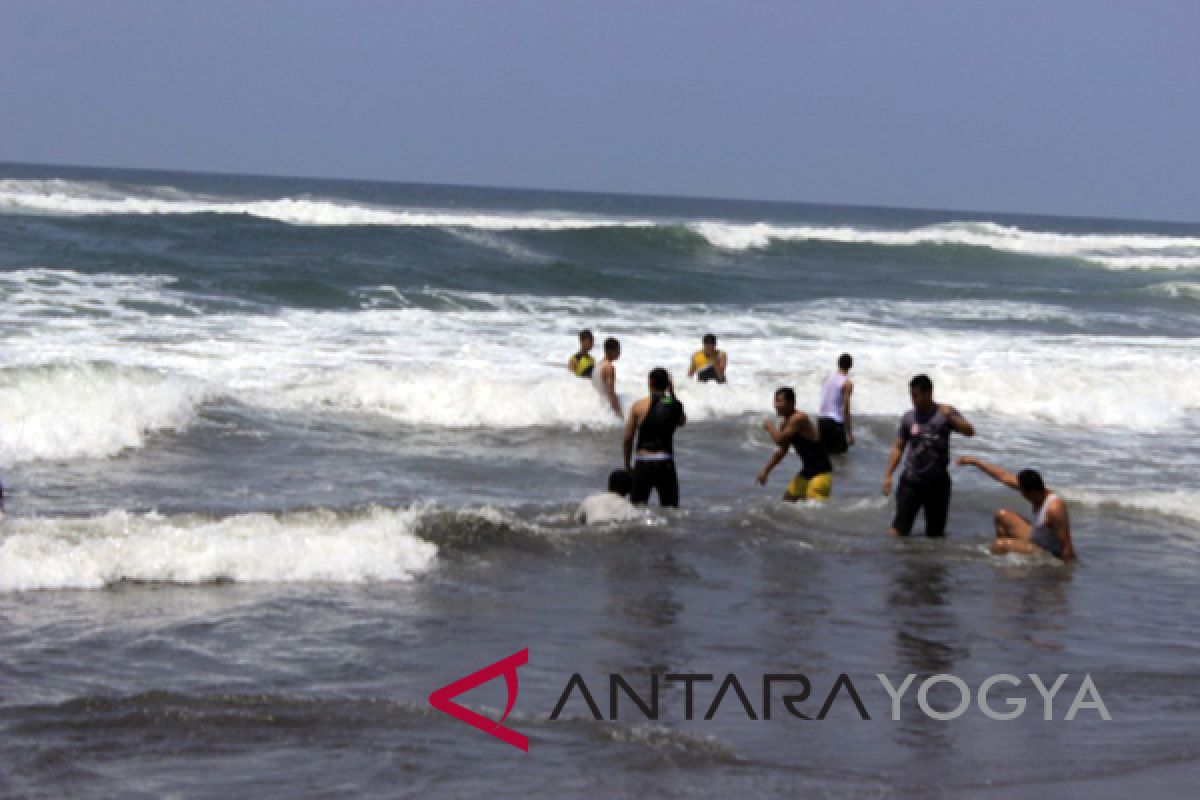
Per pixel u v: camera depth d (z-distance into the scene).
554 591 14.20
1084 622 13.96
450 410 25.27
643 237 71.62
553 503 18.73
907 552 16.72
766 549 16.45
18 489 17.97
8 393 21.64
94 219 57.59
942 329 43.72
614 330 37.62
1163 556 17.33
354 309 38.66
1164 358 38.16
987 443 25.88
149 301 36.16
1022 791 9.11
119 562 13.70
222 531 14.84
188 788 8.63
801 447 19.08
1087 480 22.67
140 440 21.36
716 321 41.44
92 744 9.30
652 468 17.88
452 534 15.91
